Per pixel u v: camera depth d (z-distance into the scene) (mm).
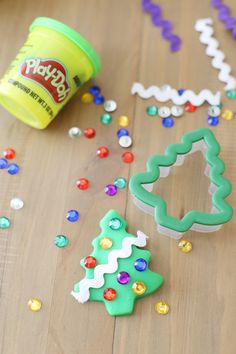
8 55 440
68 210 388
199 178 401
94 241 372
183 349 349
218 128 418
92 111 424
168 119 418
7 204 388
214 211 376
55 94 388
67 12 461
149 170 373
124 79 436
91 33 454
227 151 409
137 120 421
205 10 463
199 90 434
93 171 402
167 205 392
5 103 402
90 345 349
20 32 450
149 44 451
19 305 357
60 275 367
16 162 403
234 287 366
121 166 404
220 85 436
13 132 413
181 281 367
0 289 361
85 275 367
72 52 387
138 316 356
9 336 348
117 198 393
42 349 346
